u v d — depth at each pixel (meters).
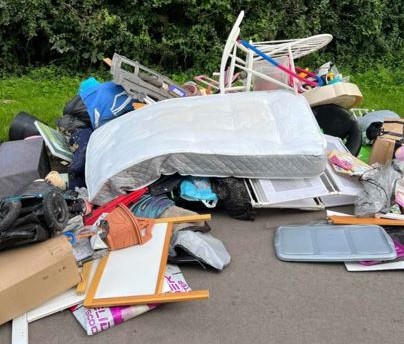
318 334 2.81
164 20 7.73
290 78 4.93
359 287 3.16
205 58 7.87
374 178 3.91
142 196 3.83
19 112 5.44
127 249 3.32
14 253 2.97
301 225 3.75
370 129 4.86
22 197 3.04
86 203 3.74
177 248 3.35
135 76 4.79
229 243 3.61
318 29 8.24
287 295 3.10
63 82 7.39
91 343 2.78
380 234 3.48
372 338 2.78
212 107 4.39
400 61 8.56
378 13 8.36
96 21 7.55
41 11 7.50
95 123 4.81
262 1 7.82
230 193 3.82
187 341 2.78
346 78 5.35
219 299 3.07
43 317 2.94
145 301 2.91
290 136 3.98
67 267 2.97
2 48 7.82
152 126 4.13
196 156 3.78
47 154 4.48
